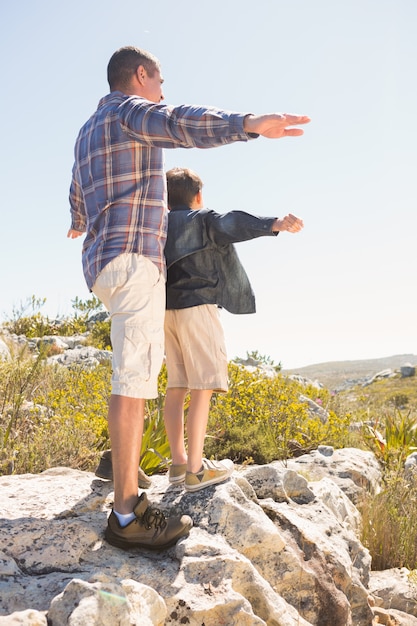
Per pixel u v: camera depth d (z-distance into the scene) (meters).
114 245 2.70
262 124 2.21
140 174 2.73
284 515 3.41
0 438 5.18
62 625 2.05
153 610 2.31
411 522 5.05
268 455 6.54
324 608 3.04
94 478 3.51
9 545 2.63
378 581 4.38
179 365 3.31
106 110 2.78
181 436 3.37
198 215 3.13
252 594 2.68
